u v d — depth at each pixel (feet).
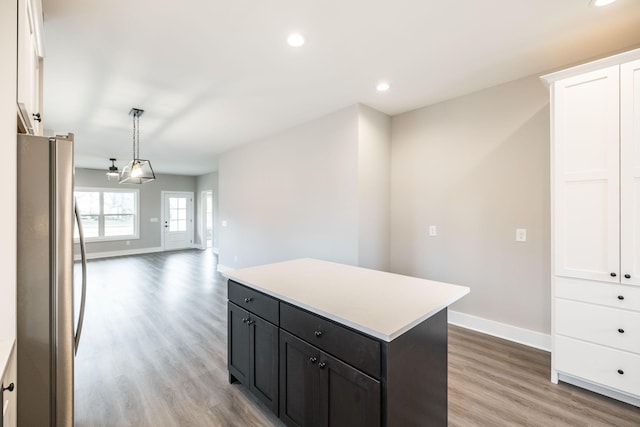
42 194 4.23
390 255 12.48
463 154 10.46
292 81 9.29
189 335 10.19
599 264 6.56
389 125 12.42
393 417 4.16
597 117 6.52
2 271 3.82
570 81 6.85
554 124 7.09
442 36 7.00
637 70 6.07
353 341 4.42
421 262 11.60
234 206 18.63
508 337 9.53
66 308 4.36
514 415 6.14
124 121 12.91
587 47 7.48
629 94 6.15
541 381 7.30
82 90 9.70
